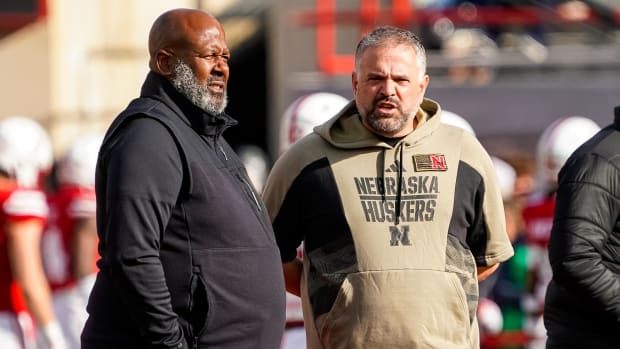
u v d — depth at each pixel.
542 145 30.55
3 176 22.89
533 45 43.53
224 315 14.91
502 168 30.89
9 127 22.98
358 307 16.56
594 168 17.17
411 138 17.06
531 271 30.27
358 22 40.66
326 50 40.72
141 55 42.31
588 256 16.89
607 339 17.30
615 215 17.11
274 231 17.56
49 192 31.02
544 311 18.23
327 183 17.03
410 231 16.75
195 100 15.11
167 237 14.77
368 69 16.77
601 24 42.97
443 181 16.98
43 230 24.22
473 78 41.66
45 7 41.38
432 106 17.67
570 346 17.52
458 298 16.72
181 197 14.77
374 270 16.61
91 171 24.03
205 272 14.79
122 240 14.22
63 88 41.81
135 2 42.25
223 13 44.53
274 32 42.00
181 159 14.74
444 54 43.12
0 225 22.59
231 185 15.26
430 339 16.44
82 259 23.78
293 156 17.39
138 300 14.26
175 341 14.52
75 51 41.94
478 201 17.23
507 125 38.88
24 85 41.66
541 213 30.06
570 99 38.91
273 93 42.22
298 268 18.33
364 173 17.00
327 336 16.88
